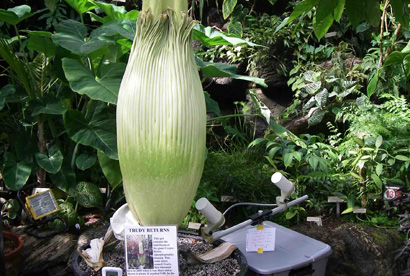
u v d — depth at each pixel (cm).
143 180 144
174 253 156
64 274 233
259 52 381
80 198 271
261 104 321
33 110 257
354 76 373
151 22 142
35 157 277
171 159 141
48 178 329
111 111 281
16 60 266
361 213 295
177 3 144
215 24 422
